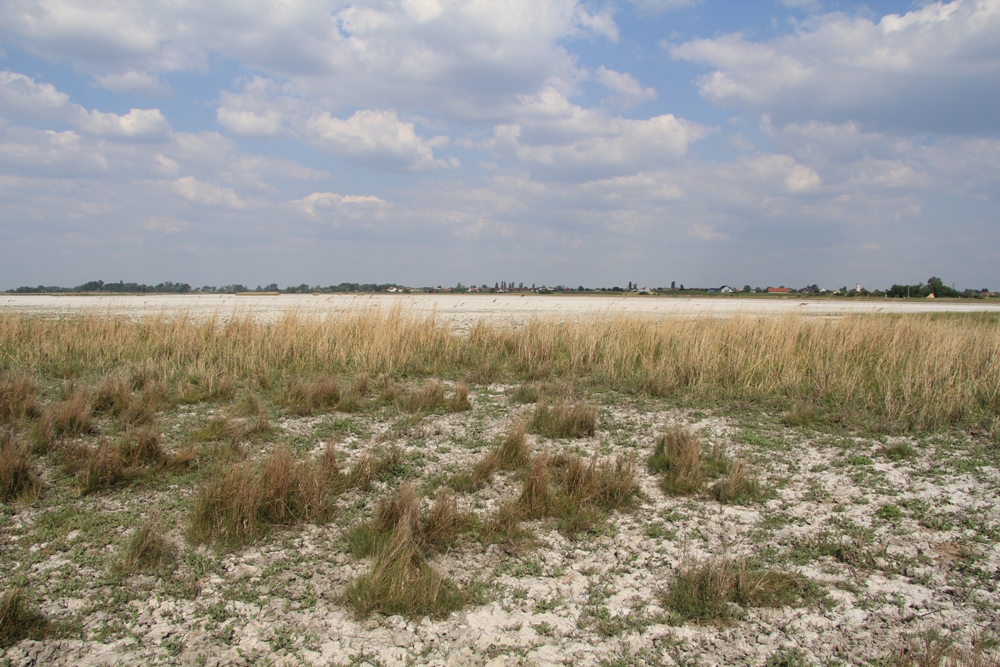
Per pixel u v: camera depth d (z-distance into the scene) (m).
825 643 3.51
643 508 5.34
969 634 3.56
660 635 3.59
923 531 4.87
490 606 3.88
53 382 10.05
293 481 5.27
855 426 7.74
